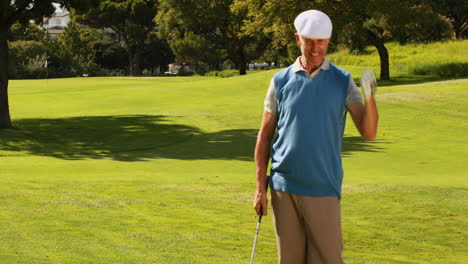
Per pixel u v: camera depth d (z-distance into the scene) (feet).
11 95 112.37
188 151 56.39
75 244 17.80
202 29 234.79
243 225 22.79
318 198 11.06
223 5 187.32
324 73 11.10
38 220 21.66
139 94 110.42
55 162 48.65
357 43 176.55
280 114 11.30
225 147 58.70
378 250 19.95
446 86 107.14
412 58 160.97
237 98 103.76
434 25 151.53
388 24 132.26
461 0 170.30
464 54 157.07
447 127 70.74
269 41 222.07
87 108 94.07
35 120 79.15
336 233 11.13
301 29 10.78
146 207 25.61
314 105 10.97
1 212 22.98
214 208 26.13
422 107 84.02
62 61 264.31
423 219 25.16
